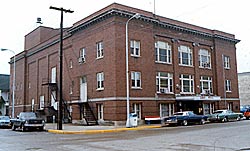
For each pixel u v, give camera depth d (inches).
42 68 1828.2
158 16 1387.8
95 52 1305.4
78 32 1439.5
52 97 1672.0
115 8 1202.6
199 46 1582.2
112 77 1188.5
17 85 2171.5
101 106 1257.4
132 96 1221.1
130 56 1238.9
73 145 611.8
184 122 1194.6
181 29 1478.8
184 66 1480.1
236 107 1728.6
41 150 547.2
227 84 1704.0
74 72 1456.7
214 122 1364.4
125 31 1230.9
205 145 575.8
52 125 1342.3
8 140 759.1
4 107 2785.4
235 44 1807.3
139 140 679.7
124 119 1174.3
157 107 1310.3
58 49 1643.7
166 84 1386.6
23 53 2070.6
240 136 725.3
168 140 667.4
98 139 725.9
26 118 1114.1
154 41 1359.5
